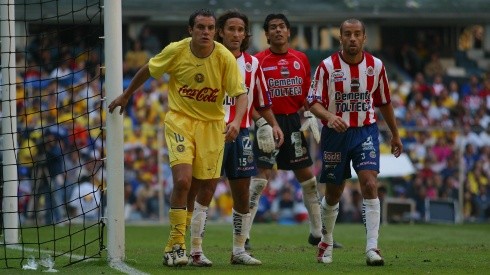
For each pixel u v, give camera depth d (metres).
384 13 106.44
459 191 83.19
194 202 35.41
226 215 79.12
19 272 31.56
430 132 83.38
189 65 31.78
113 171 33.69
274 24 44.31
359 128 34.78
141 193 75.12
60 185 73.50
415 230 64.94
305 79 44.69
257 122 39.56
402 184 82.31
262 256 39.16
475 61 111.12
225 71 31.89
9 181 41.53
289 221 80.69
